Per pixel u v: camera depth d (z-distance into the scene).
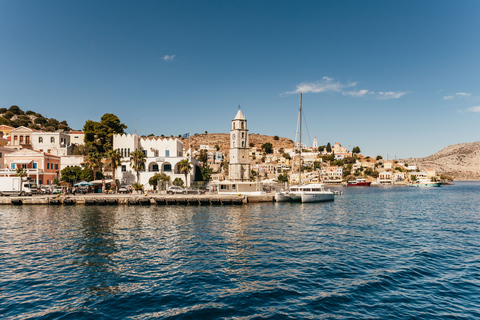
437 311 16.31
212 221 43.62
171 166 89.38
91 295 18.16
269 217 48.19
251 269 22.72
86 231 35.97
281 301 17.42
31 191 69.75
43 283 19.92
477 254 26.89
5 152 84.31
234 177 91.56
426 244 30.58
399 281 20.42
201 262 24.31
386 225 42.00
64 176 77.19
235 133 91.81
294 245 29.75
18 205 63.44
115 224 40.78
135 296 18.00
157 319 15.34
